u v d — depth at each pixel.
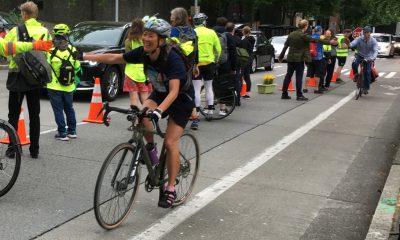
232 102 9.62
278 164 6.57
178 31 6.84
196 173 5.14
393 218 4.61
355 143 8.03
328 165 6.64
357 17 54.38
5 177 4.83
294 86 15.96
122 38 11.69
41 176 5.55
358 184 5.88
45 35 5.83
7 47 4.82
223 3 35.88
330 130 8.97
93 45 11.30
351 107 11.82
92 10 34.66
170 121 4.41
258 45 20.30
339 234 4.43
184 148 4.86
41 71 5.81
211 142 7.60
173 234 4.25
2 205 4.67
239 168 6.30
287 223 4.62
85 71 10.55
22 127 6.82
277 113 10.53
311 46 13.76
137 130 4.20
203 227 4.43
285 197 5.31
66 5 34.69
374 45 13.29
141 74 7.95
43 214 4.52
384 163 6.89
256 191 5.45
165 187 4.61
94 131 7.96
